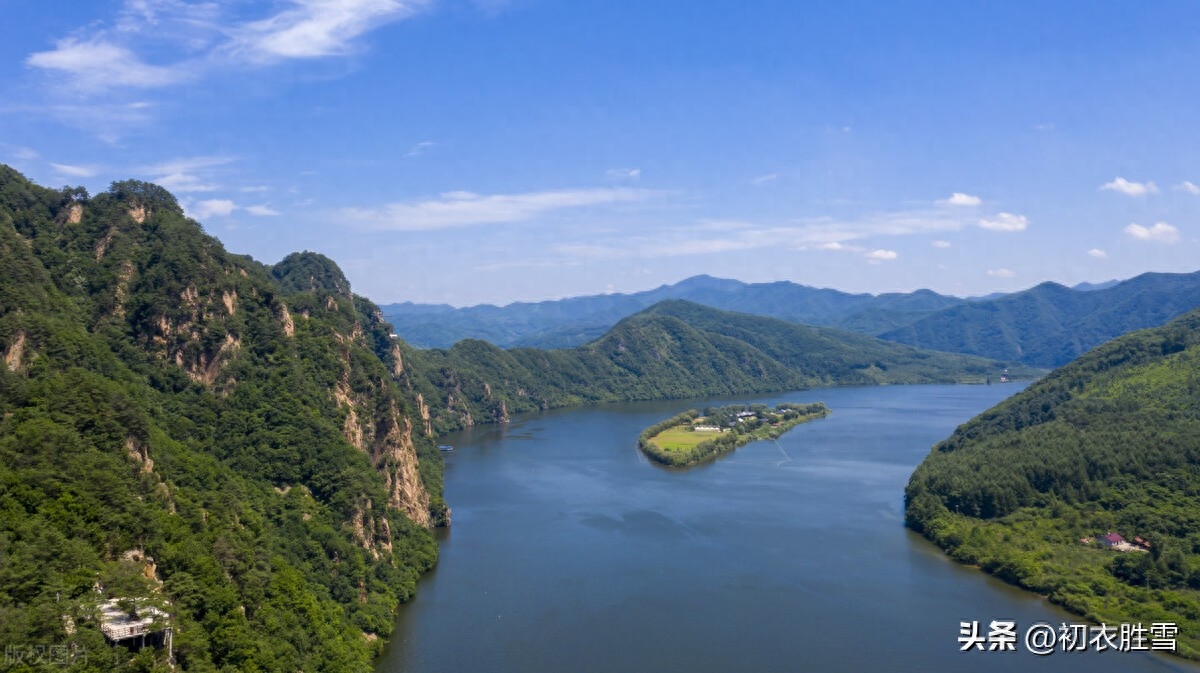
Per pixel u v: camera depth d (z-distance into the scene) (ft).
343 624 462.60
